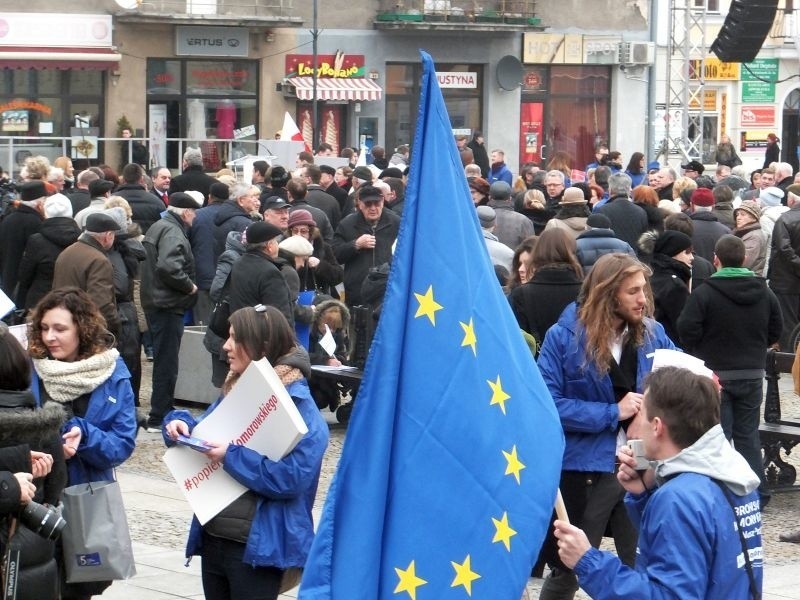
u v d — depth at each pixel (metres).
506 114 37.03
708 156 37.53
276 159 22.77
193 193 13.95
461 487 3.90
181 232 12.04
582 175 27.20
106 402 5.88
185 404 13.20
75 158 25.19
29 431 5.00
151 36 32.56
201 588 7.47
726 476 3.91
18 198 14.52
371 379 3.90
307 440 5.34
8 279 12.62
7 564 5.00
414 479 3.86
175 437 5.39
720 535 3.86
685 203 15.98
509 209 14.21
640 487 4.37
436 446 3.89
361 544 3.82
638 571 3.95
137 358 11.82
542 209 15.16
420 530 3.84
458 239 4.01
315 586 3.81
